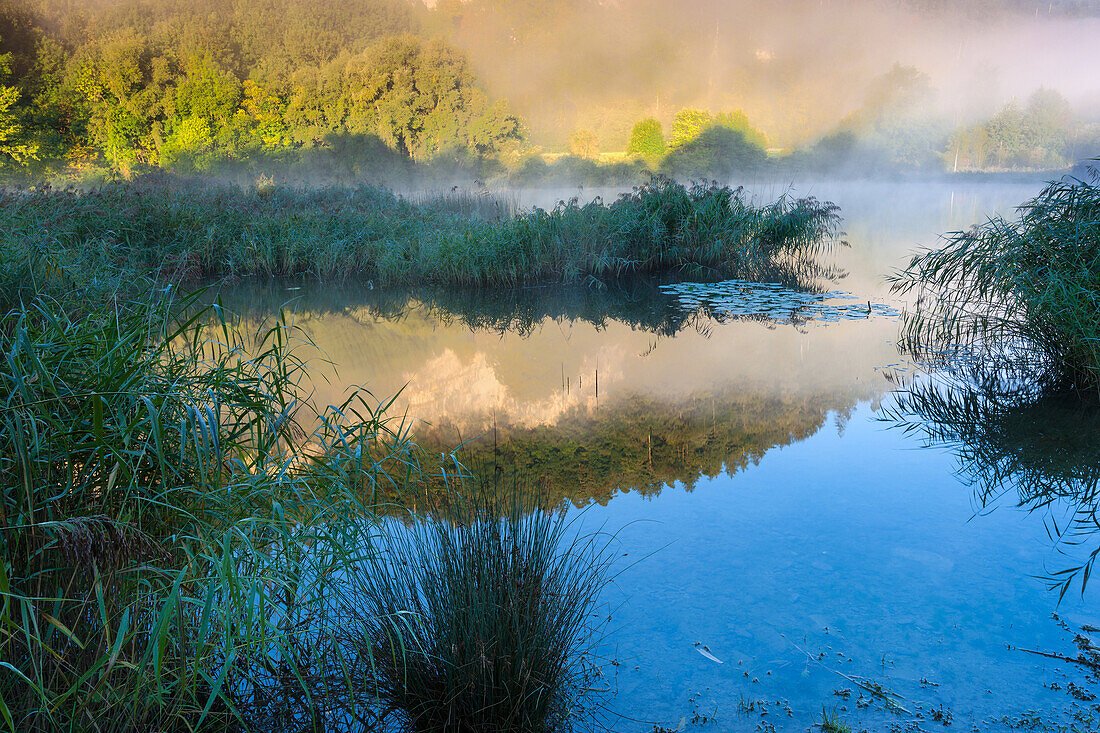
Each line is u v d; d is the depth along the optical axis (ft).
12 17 146.82
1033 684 8.85
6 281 20.88
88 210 40.37
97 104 140.15
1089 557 11.90
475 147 131.54
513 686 8.04
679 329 29.73
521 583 8.63
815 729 8.13
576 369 24.09
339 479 9.37
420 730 8.19
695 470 15.69
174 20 166.40
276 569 8.13
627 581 11.27
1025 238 21.50
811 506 13.94
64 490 7.81
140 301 10.54
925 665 9.25
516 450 16.79
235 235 43.73
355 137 126.82
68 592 7.42
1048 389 20.54
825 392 21.08
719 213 43.47
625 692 8.84
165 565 8.18
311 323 31.37
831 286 37.83
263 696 8.43
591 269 41.88
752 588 11.07
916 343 26.12
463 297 37.11
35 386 8.23
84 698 6.89
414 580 8.96
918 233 57.82
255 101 142.51
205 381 9.51
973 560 11.87
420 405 20.27
